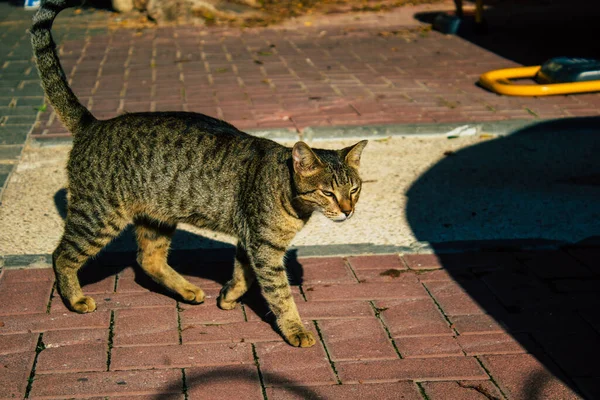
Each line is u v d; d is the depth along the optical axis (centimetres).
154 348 175
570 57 324
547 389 168
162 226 187
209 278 196
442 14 432
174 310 186
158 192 181
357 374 171
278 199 174
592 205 227
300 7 482
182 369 171
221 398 165
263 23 441
